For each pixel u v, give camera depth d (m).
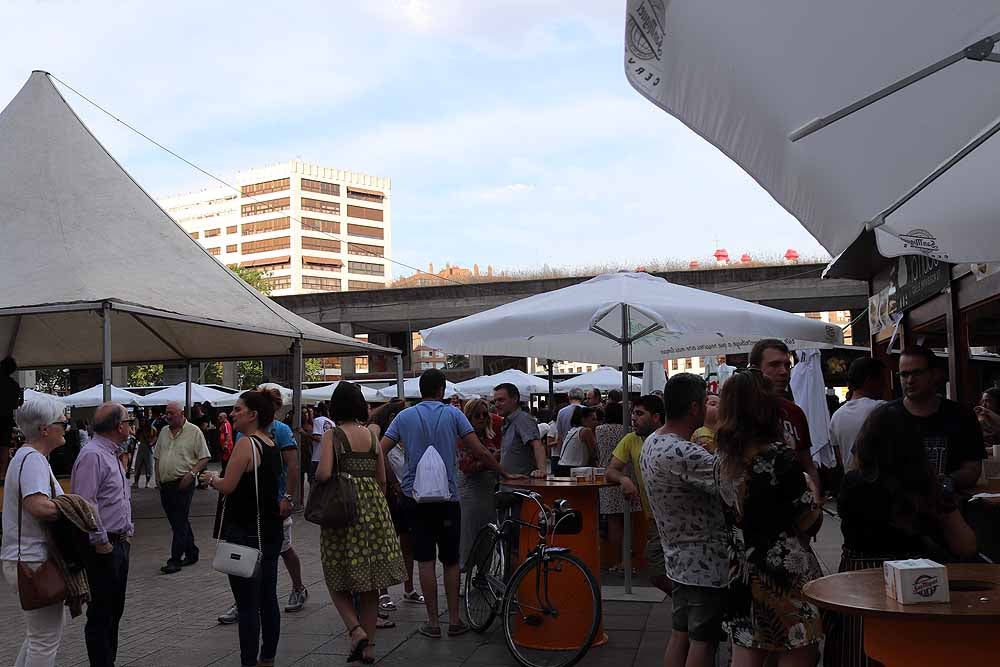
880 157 3.63
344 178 131.12
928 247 3.97
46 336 19.77
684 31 3.11
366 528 6.41
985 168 3.70
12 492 5.21
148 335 19.88
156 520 16.31
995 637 2.98
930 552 4.09
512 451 8.92
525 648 6.59
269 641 6.36
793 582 4.00
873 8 2.97
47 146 15.71
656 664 6.29
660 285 8.68
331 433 6.46
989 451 7.26
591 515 6.96
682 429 5.01
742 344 10.85
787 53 3.17
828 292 35.31
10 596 9.59
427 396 7.33
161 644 7.20
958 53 3.06
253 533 6.23
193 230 134.88
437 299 42.38
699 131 3.43
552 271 42.72
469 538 7.86
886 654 3.16
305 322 16.91
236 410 6.38
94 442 6.00
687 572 4.83
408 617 7.98
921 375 5.21
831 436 6.60
